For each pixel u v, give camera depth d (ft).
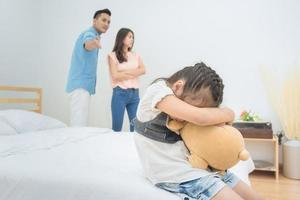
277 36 9.53
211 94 3.16
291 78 8.98
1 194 3.55
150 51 10.52
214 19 9.98
